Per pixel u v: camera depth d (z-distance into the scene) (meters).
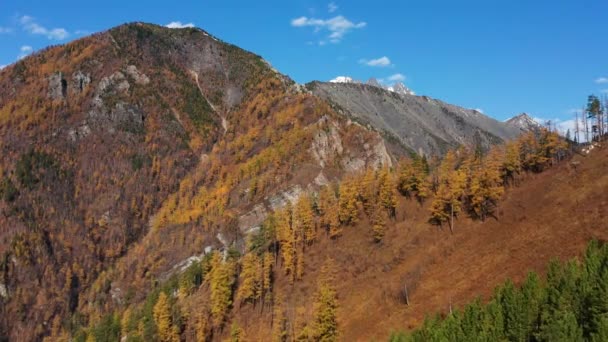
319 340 110.06
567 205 114.62
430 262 121.12
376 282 123.56
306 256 141.88
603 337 62.69
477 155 156.88
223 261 157.12
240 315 131.62
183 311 137.50
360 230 144.25
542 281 88.19
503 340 73.12
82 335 174.88
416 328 90.88
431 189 151.75
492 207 129.88
